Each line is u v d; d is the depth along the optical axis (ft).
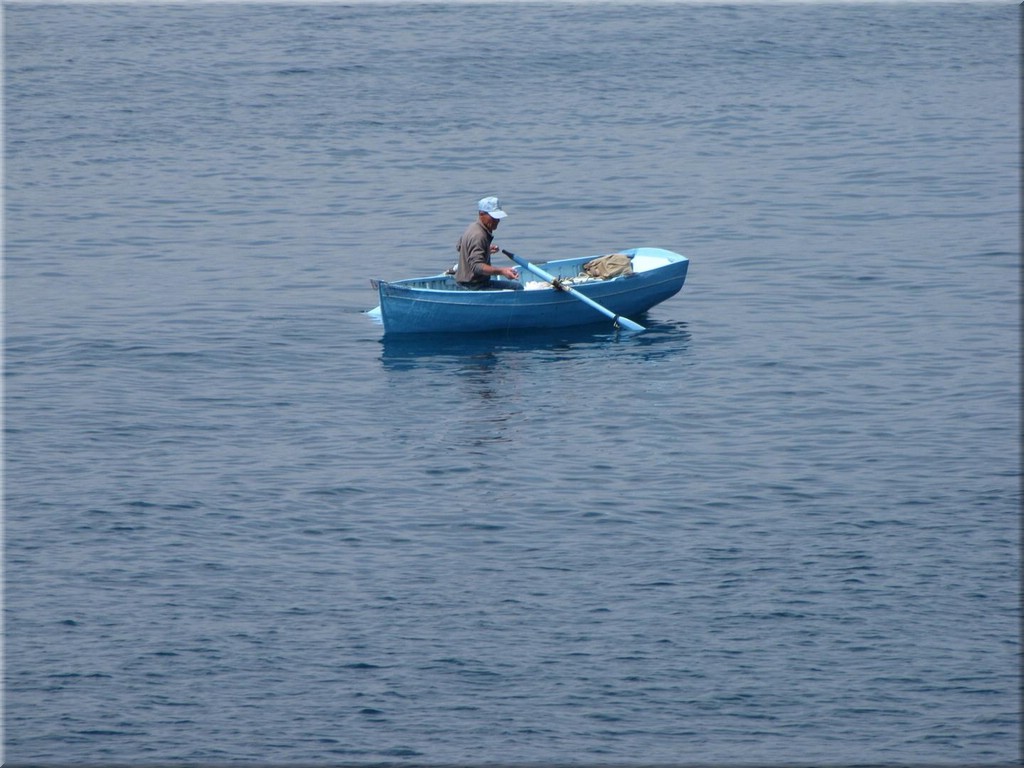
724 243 355.15
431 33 653.71
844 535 191.93
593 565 184.75
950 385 250.37
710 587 178.70
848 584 178.81
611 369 265.13
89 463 221.05
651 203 395.96
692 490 207.21
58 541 193.16
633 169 434.71
